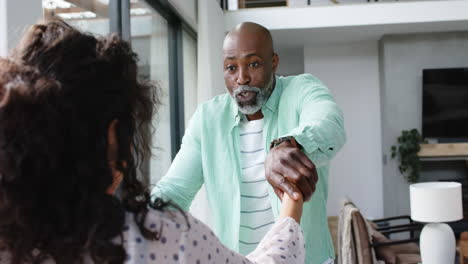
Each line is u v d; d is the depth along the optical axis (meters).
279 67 8.09
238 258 0.60
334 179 6.34
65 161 0.46
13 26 1.07
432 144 5.60
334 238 5.21
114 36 0.53
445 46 5.76
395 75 5.84
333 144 0.89
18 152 0.44
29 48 0.50
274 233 0.69
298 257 0.67
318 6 5.25
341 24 5.23
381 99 6.16
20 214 0.45
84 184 0.46
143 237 0.52
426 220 2.80
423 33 5.79
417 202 2.85
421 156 5.65
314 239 1.17
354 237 3.19
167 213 0.56
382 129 6.12
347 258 3.19
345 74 6.32
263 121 1.22
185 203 1.20
